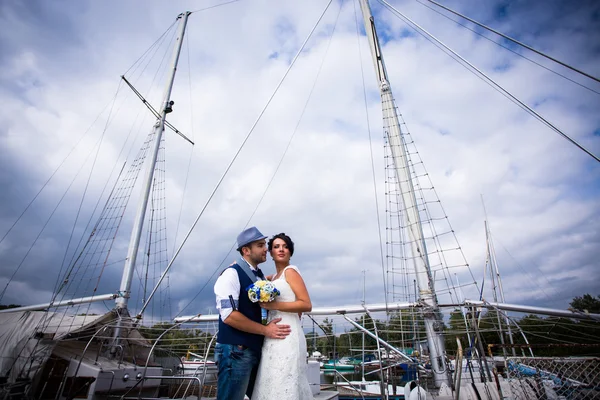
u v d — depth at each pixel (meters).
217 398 2.80
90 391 5.95
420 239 10.49
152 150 13.88
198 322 10.30
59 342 7.00
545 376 5.66
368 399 12.16
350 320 8.83
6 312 7.56
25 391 5.85
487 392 6.02
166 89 15.65
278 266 3.43
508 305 8.95
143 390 7.08
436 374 8.30
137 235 11.89
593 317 9.05
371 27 14.68
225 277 3.05
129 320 8.34
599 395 5.19
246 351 2.85
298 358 2.86
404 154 12.09
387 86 13.51
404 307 9.62
